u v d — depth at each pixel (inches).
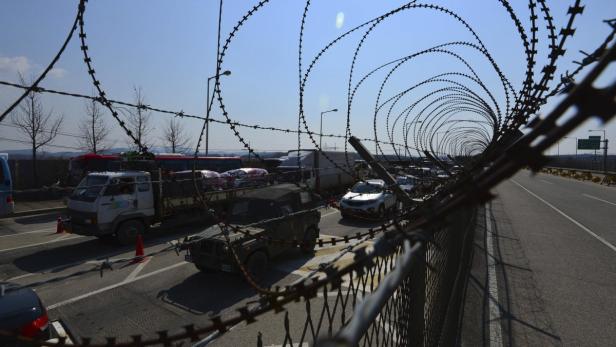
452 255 163.3
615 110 23.2
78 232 395.2
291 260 328.5
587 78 24.0
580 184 1312.7
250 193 338.0
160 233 474.3
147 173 439.2
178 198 461.4
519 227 448.8
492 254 320.2
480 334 175.3
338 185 848.9
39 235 463.5
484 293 225.3
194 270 298.5
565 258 308.7
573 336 174.6
